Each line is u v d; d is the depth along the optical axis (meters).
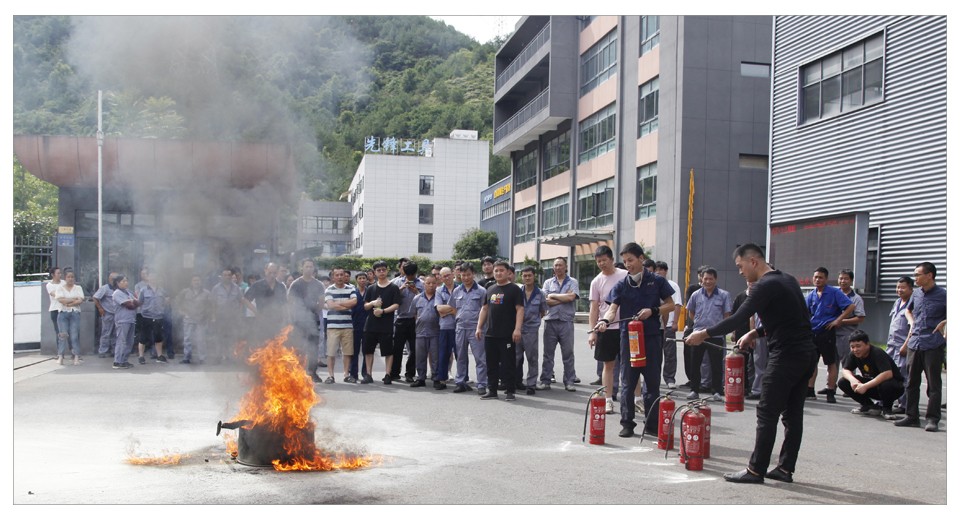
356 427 7.71
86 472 5.64
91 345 14.73
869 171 17.52
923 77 16.06
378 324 11.40
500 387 11.02
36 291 15.41
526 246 45.81
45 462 5.94
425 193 51.75
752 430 8.00
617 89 32.22
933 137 15.76
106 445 6.57
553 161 41.28
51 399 9.13
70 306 12.98
